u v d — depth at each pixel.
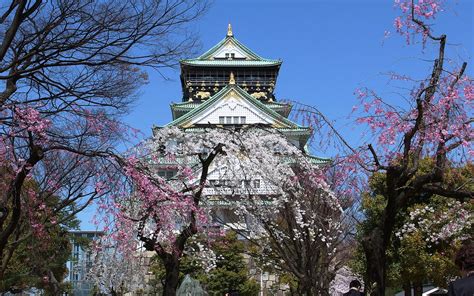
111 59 11.59
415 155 10.92
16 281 27.64
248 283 32.88
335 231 15.90
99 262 20.28
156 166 15.84
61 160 17.47
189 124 47.78
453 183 11.67
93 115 13.27
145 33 11.59
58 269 33.97
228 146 15.10
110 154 12.48
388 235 10.96
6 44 10.80
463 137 10.75
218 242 26.91
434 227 21.48
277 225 16.28
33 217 17.89
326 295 15.03
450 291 5.53
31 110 11.82
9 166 13.92
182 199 13.88
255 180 16.19
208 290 31.27
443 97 11.02
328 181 17.25
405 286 27.91
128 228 14.41
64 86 11.97
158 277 32.19
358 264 24.73
